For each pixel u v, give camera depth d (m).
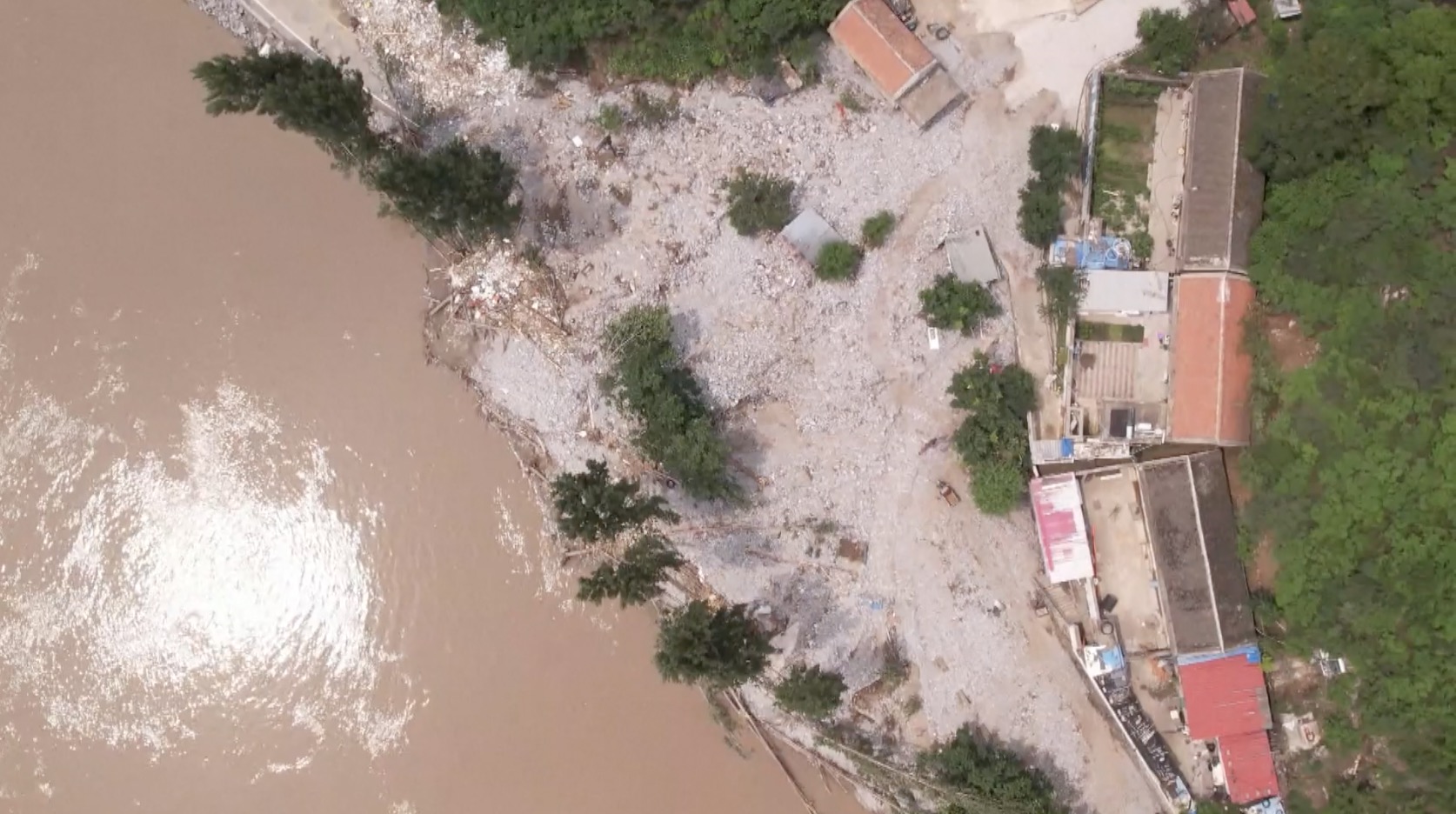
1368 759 32.09
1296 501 31.41
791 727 35.41
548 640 36.19
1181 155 33.25
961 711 34.56
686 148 35.06
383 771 36.16
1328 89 30.14
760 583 35.44
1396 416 30.52
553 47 33.75
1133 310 32.84
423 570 36.59
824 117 34.41
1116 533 33.84
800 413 35.06
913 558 34.72
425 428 36.75
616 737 35.78
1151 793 33.88
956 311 33.44
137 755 36.69
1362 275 30.92
